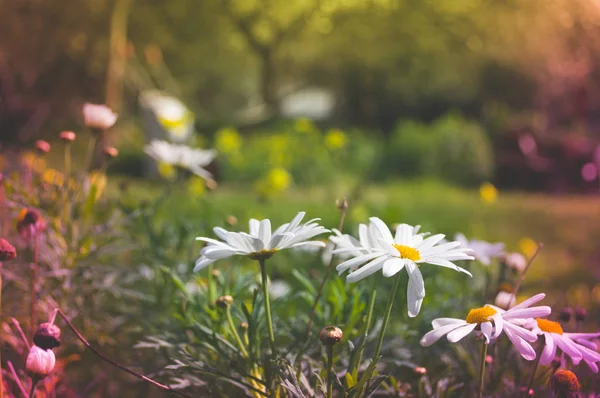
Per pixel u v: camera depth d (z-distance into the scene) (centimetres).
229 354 155
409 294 122
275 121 1694
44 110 1321
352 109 1877
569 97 1564
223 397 150
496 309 128
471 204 901
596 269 473
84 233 207
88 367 208
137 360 193
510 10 1291
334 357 148
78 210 204
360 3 1318
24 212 170
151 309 212
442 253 129
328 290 179
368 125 1805
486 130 1517
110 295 232
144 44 1491
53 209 201
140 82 1338
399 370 177
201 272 235
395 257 127
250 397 145
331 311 166
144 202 229
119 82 1228
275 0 1416
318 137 1188
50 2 1272
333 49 1709
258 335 154
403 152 1327
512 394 157
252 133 1567
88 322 203
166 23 1529
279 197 739
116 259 260
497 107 1614
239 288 174
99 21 1277
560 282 416
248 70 2059
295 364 147
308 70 1914
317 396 134
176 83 1808
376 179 1280
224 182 1105
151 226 218
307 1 1389
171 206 349
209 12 1514
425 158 1316
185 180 358
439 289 239
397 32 1473
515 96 1616
